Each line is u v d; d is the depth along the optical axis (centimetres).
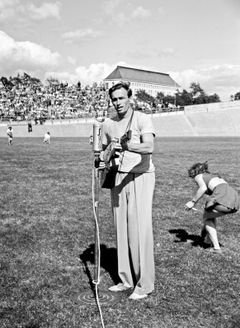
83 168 1923
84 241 763
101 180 540
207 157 2603
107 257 679
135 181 519
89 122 7875
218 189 697
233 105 10319
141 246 523
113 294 537
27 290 549
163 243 754
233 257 684
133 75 17238
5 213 978
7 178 1564
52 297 529
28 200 1141
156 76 18462
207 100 16275
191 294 539
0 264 641
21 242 754
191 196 1214
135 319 474
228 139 6172
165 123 9388
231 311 495
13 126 7031
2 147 3575
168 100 16012
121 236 539
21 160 2308
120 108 520
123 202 530
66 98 10519
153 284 539
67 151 3077
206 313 489
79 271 616
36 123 7581
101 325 461
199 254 695
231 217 954
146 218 522
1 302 514
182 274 606
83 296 532
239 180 1549
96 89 11431
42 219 923
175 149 3491
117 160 526
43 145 3959
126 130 524
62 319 474
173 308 500
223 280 587
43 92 10781
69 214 974
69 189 1327
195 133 9219
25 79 12875
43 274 603
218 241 771
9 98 9706
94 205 539
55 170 1838
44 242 755
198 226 880
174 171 1822
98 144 524
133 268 542
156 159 2439
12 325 461
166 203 1109
